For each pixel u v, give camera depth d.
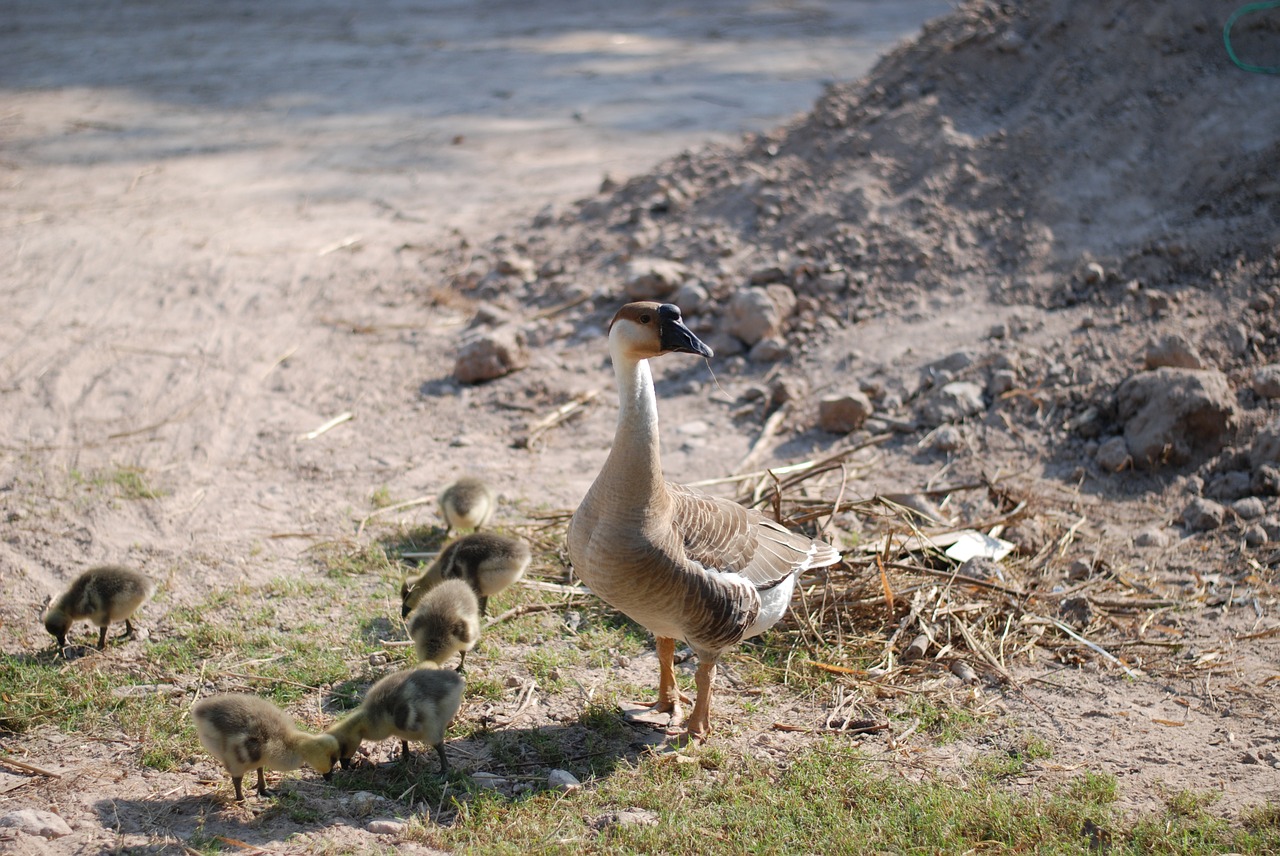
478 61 26.92
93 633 7.32
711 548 6.20
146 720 6.36
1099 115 12.94
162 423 10.56
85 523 8.75
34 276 13.73
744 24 31.41
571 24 31.59
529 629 7.54
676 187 14.46
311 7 33.38
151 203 16.67
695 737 6.39
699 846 5.49
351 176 18.17
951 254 12.18
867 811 5.76
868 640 7.35
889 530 8.01
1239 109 12.37
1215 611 7.75
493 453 10.24
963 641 7.39
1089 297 11.32
